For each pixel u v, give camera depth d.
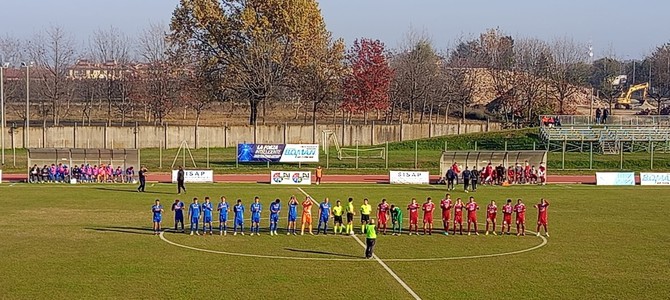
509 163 84.56
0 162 91.75
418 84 141.38
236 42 121.50
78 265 39.31
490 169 82.94
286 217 57.97
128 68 148.88
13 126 105.50
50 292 33.56
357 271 38.84
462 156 83.62
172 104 134.38
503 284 36.41
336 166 93.31
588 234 51.47
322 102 134.75
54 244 45.12
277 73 122.12
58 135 106.56
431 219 51.06
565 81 143.88
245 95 122.19
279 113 156.12
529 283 36.72
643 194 75.88
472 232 52.06
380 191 74.94
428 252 44.38
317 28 125.50
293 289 34.81
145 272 37.94
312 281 36.44
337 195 71.12
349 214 50.84
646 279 38.00
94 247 44.41
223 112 155.12
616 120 114.31
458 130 124.62
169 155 102.06
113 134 109.06
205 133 113.38
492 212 51.34
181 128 112.44
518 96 143.38
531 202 68.38
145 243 45.97
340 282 36.31
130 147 109.88
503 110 147.88
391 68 148.25
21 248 43.72
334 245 46.22
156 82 133.25
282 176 80.38
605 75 198.38
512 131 117.00
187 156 101.00
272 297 33.28
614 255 44.19
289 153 90.75
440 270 39.41
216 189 74.62
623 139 107.19
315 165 93.75
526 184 83.44
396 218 51.06
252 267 39.53
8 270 37.84
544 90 146.12
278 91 140.38
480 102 163.75
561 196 73.31
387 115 145.88
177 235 49.03
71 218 55.38
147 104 136.25
